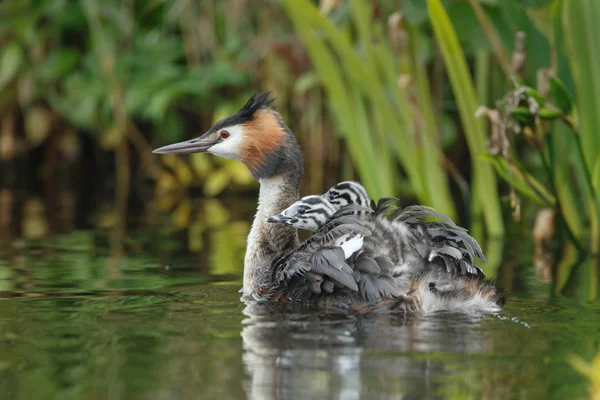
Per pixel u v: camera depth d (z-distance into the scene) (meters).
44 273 11.67
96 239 14.97
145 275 11.59
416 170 15.04
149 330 8.27
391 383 6.68
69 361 7.30
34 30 20.83
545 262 12.73
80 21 20.89
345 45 14.65
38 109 21.48
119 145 21.20
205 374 6.92
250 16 20.56
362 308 9.08
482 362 7.17
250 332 8.15
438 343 7.72
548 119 12.21
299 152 11.88
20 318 8.83
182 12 20.48
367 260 9.15
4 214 17.98
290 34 20.03
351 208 9.82
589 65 12.27
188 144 12.08
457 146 19.64
